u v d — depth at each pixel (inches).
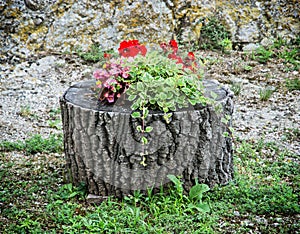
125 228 126.7
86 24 345.7
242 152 191.8
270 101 271.1
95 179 143.4
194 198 141.8
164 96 135.8
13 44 330.0
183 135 138.3
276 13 375.9
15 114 248.4
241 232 128.5
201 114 139.5
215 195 146.9
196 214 135.1
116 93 142.6
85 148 141.3
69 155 150.0
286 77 309.1
